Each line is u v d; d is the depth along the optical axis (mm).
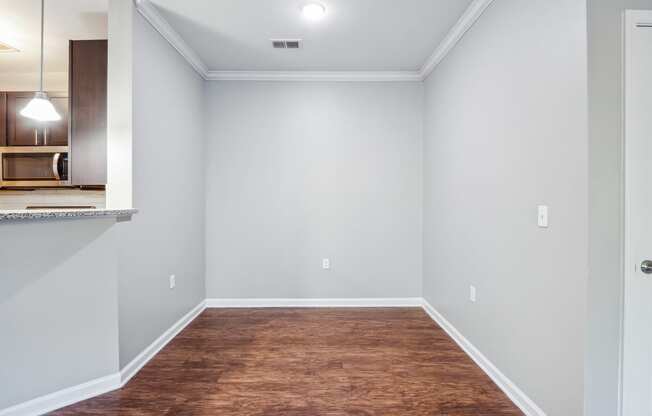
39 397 1749
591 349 1400
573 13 1428
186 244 3029
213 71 3439
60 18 2484
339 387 2012
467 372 2193
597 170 1384
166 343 2621
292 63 3277
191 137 3143
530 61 1720
